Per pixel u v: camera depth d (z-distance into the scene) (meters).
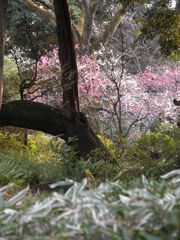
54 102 12.54
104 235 1.55
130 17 27.06
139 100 21.20
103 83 18.69
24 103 11.00
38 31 15.11
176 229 1.51
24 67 14.95
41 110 11.01
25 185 8.45
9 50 14.77
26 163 9.81
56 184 2.00
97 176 9.32
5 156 10.04
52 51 18.88
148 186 2.04
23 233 1.67
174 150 9.98
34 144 13.98
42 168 9.42
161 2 12.47
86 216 1.64
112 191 1.94
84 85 18.23
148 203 1.62
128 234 1.51
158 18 12.48
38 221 1.70
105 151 11.04
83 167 9.41
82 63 19.05
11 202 1.88
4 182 7.87
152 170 9.21
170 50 12.74
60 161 10.27
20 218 1.72
